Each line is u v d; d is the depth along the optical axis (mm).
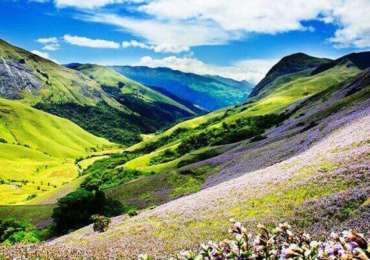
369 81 126438
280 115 191625
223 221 37688
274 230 7082
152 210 55031
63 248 20891
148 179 117188
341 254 5527
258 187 43438
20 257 17141
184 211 44625
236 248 6578
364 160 39312
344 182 35250
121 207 90625
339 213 28547
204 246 6734
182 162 159875
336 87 165125
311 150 57938
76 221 84750
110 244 41125
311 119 112000
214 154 152875
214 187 56719
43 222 119562
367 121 57781
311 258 6059
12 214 134375
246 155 97625
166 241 37000
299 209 32125
